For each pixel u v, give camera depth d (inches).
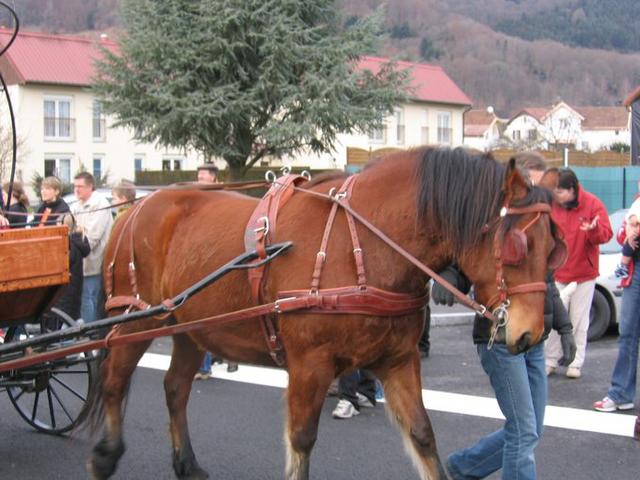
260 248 158.7
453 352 344.5
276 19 763.4
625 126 2731.3
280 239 160.2
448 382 291.6
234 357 177.6
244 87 797.2
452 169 148.6
